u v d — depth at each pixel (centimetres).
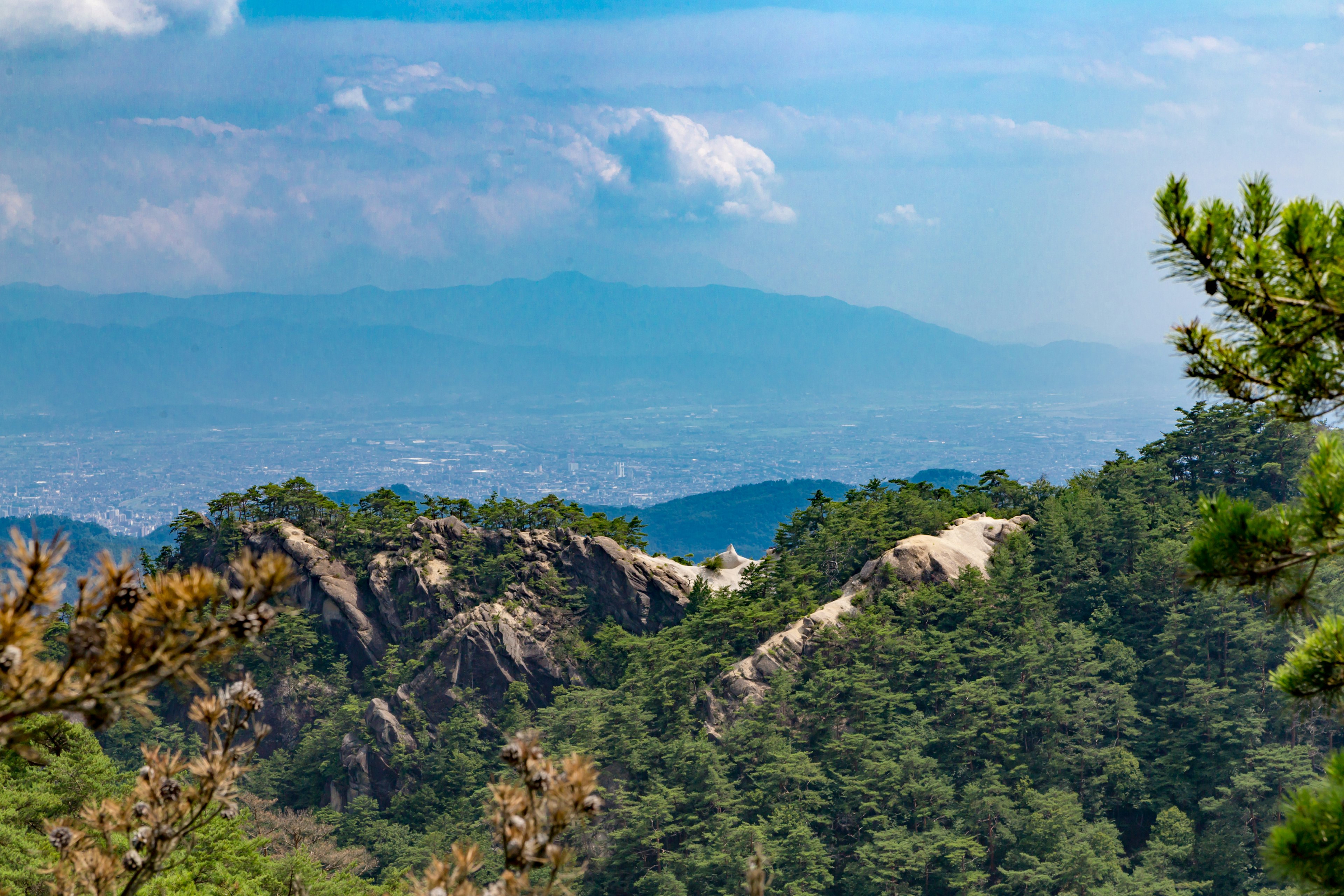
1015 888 6209
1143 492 10988
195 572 535
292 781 10231
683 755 7112
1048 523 10200
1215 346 1031
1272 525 990
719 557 12550
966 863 6362
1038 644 8338
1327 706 1062
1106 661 8294
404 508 13212
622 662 10600
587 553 11775
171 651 516
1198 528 1045
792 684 8069
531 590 11500
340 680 11075
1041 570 9850
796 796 6969
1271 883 5741
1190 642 8150
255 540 11981
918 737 7181
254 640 536
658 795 6750
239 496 12450
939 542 9862
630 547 13062
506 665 10725
